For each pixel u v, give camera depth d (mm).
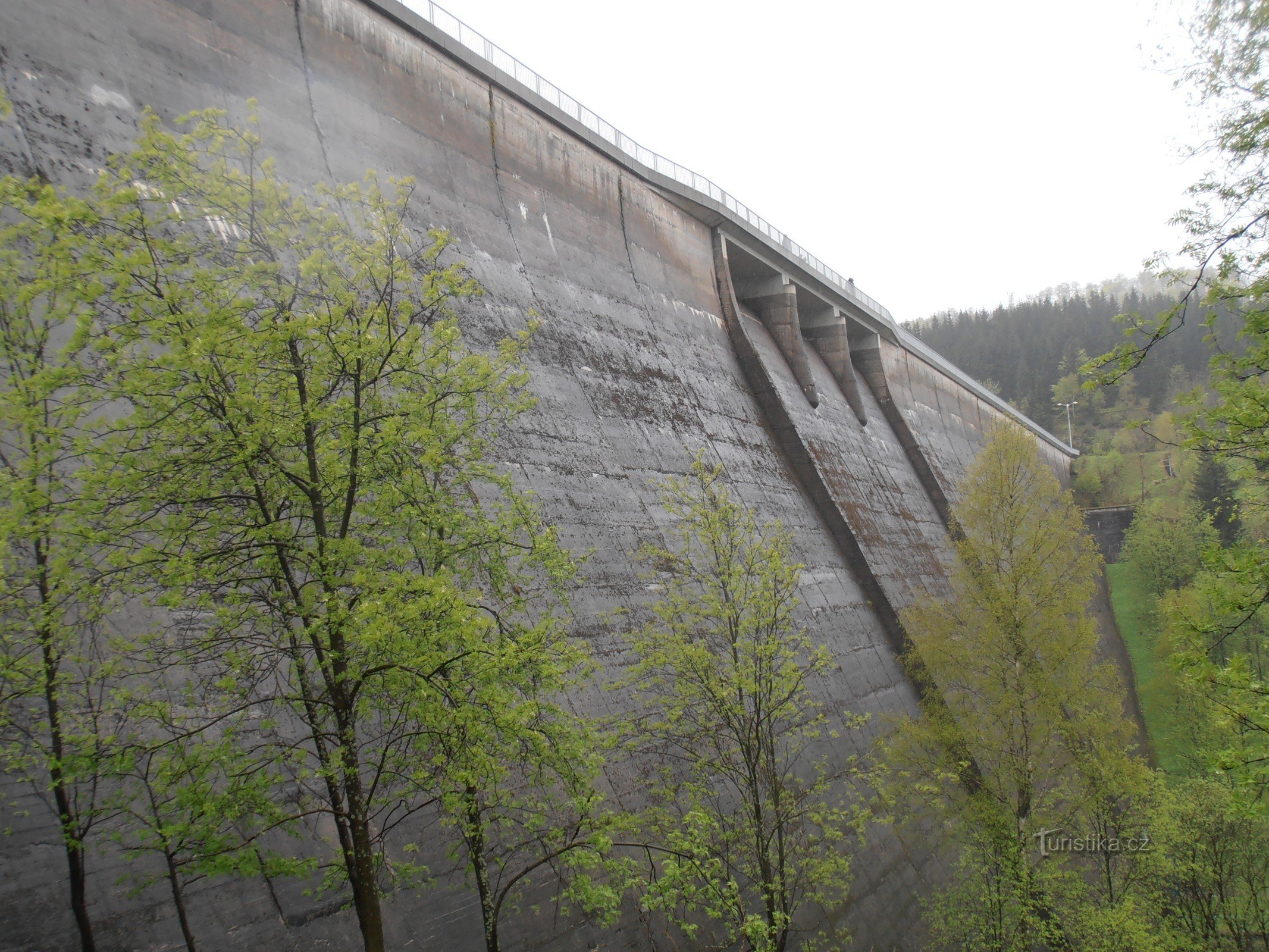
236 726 8297
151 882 7742
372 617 7355
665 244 32000
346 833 8227
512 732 7762
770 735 13070
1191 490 54812
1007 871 17500
